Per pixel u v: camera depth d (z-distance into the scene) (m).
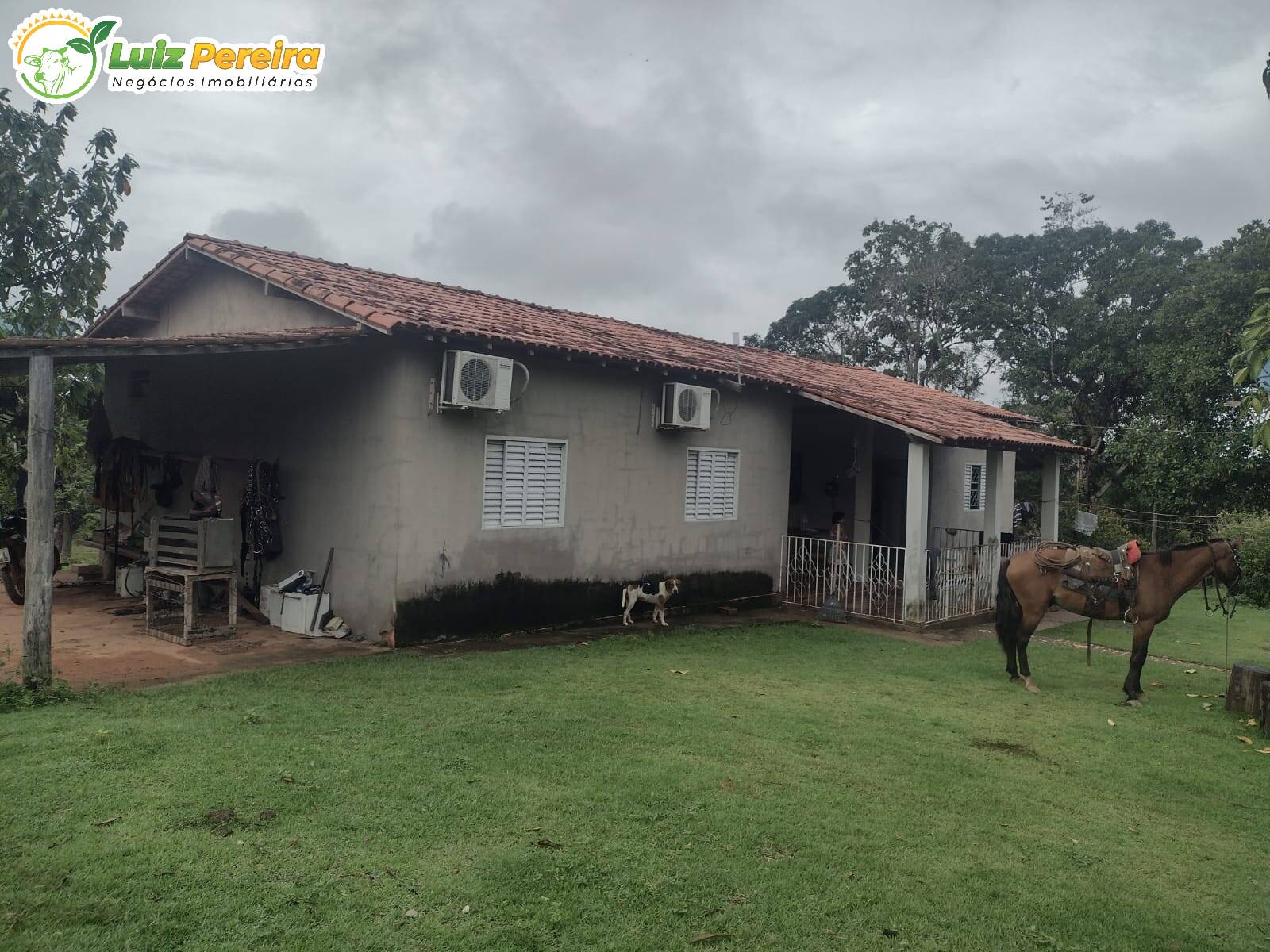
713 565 13.00
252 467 10.16
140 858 3.92
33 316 12.88
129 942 3.29
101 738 5.49
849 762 5.91
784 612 13.30
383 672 7.80
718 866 4.19
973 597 13.35
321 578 9.82
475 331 9.16
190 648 8.73
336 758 5.34
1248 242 20.09
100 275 13.70
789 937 3.61
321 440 9.85
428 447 9.26
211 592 10.98
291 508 10.25
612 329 13.69
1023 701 8.08
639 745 5.96
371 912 3.59
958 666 9.58
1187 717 7.78
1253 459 18.38
